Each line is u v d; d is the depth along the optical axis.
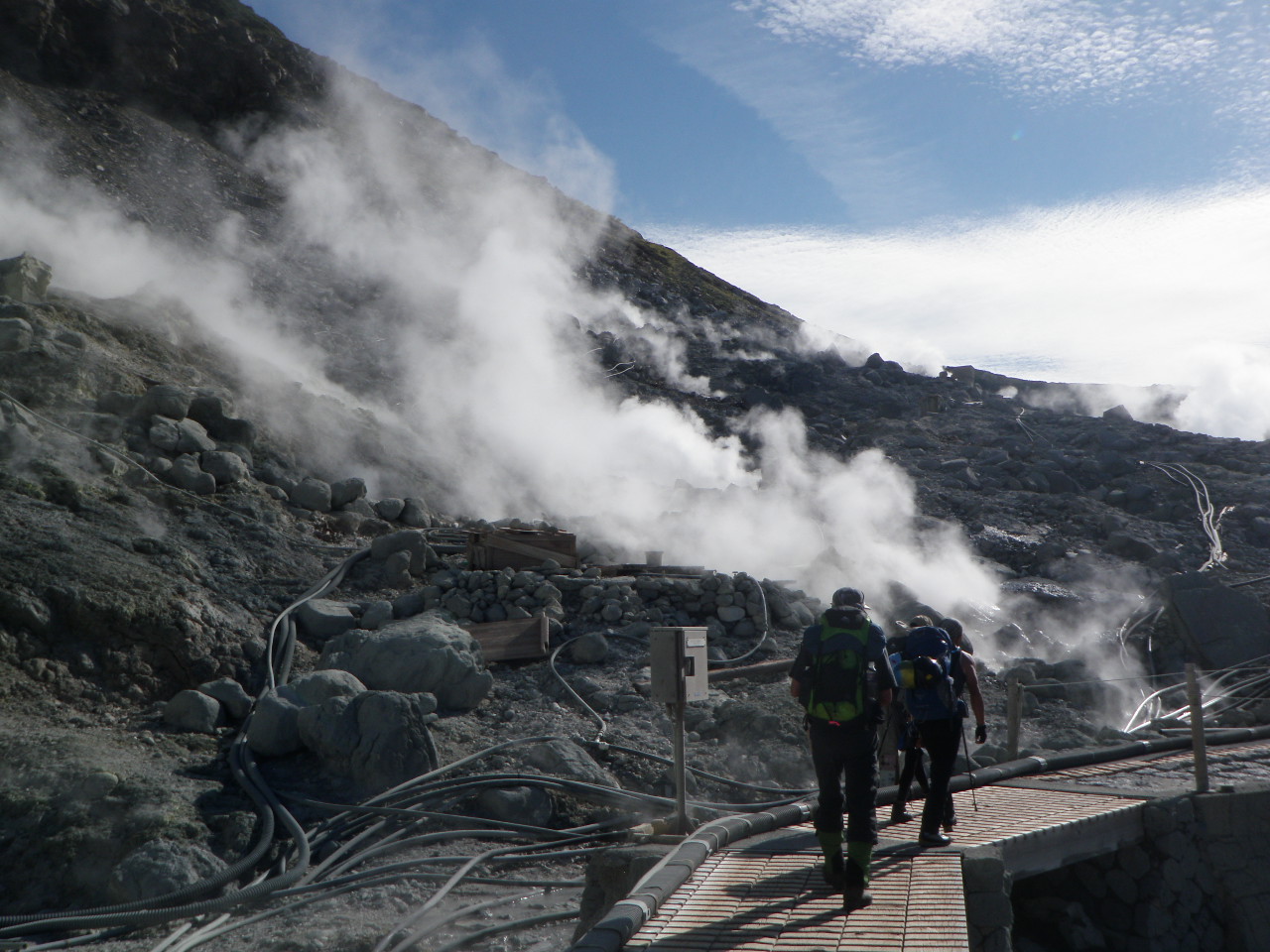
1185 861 7.07
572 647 10.70
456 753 8.27
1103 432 28.03
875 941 4.12
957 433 29.78
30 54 45.59
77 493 11.24
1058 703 11.23
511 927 5.70
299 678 8.51
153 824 6.53
